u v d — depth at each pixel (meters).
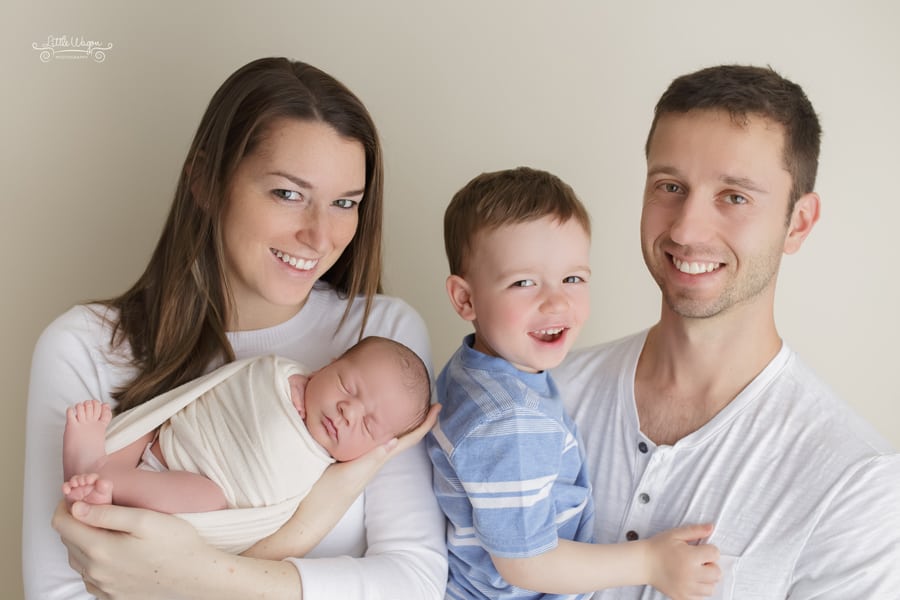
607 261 2.21
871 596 1.39
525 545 1.39
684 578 1.43
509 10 2.16
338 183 1.46
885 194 2.06
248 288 1.58
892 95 2.03
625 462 1.64
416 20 2.18
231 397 1.41
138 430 1.38
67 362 1.49
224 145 1.46
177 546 1.25
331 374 1.44
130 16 2.12
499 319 1.48
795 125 1.50
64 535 1.26
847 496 1.43
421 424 1.47
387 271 2.27
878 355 2.11
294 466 1.37
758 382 1.56
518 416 1.39
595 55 2.15
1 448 2.19
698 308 1.53
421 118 2.22
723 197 1.50
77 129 2.13
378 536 1.47
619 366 1.74
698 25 2.10
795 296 2.14
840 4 2.03
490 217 1.48
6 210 2.13
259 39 2.17
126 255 2.19
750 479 1.51
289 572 1.32
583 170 2.19
